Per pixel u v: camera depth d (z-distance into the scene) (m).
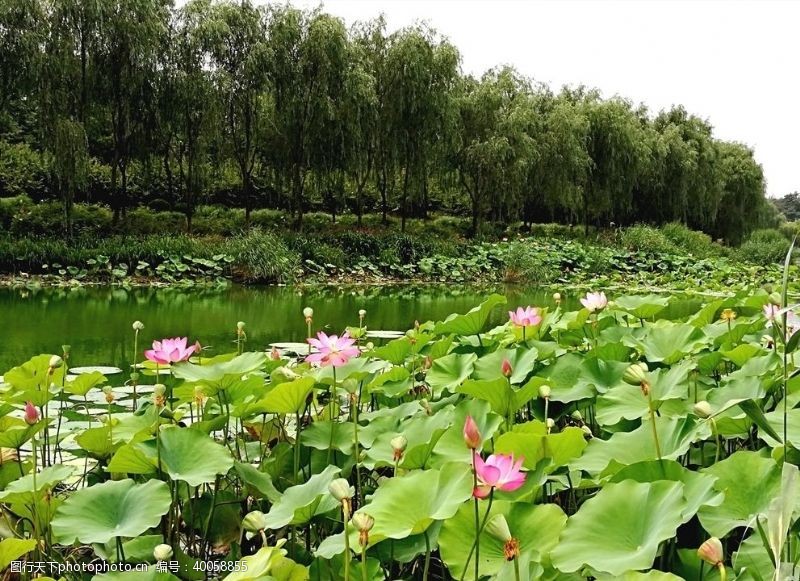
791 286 10.80
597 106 23.12
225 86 15.09
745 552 1.32
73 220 16.38
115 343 6.02
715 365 2.74
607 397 2.25
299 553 1.67
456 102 17.77
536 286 16.06
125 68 14.12
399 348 3.06
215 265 14.22
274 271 14.18
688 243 23.84
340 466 2.08
